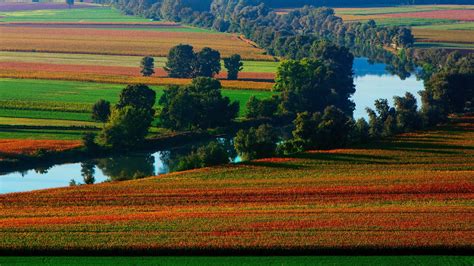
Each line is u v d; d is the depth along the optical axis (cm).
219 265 12769
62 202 16175
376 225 14188
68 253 13212
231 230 13988
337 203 15900
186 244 13250
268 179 17850
